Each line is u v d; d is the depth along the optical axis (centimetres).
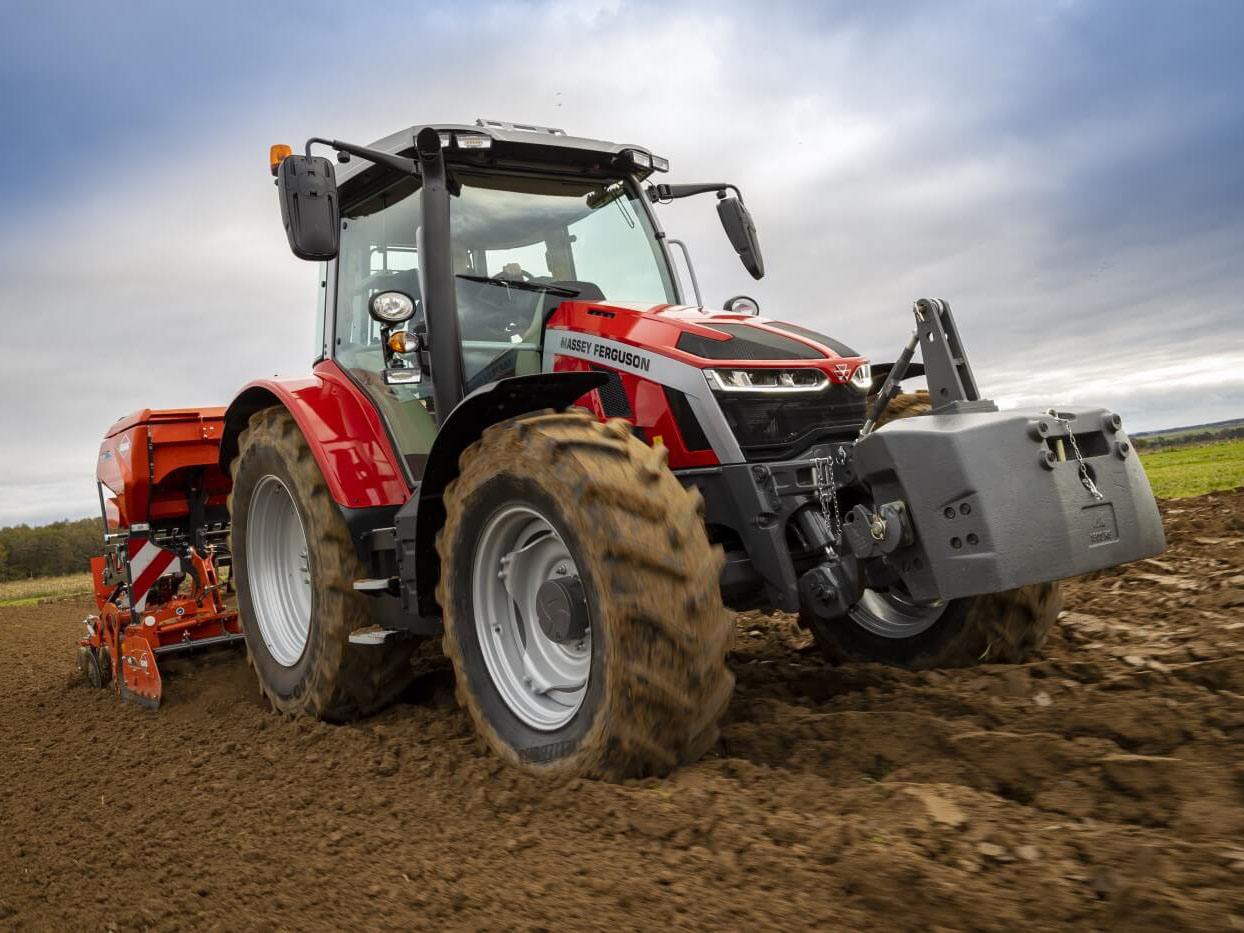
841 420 338
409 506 349
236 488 446
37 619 1082
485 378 362
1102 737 262
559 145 380
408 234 385
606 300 386
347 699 385
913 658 376
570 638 278
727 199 427
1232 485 996
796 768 269
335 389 402
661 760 262
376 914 206
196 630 521
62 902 237
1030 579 269
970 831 205
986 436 275
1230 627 377
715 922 183
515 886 210
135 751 393
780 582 305
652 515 260
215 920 214
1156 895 168
